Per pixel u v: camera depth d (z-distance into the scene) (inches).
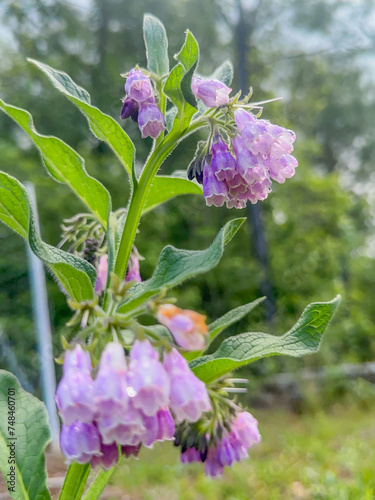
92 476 173.8
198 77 74.4
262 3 786.8
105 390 48.1
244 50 761.0
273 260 628.1
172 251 61.5
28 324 486.0
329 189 652.1
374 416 440.8
